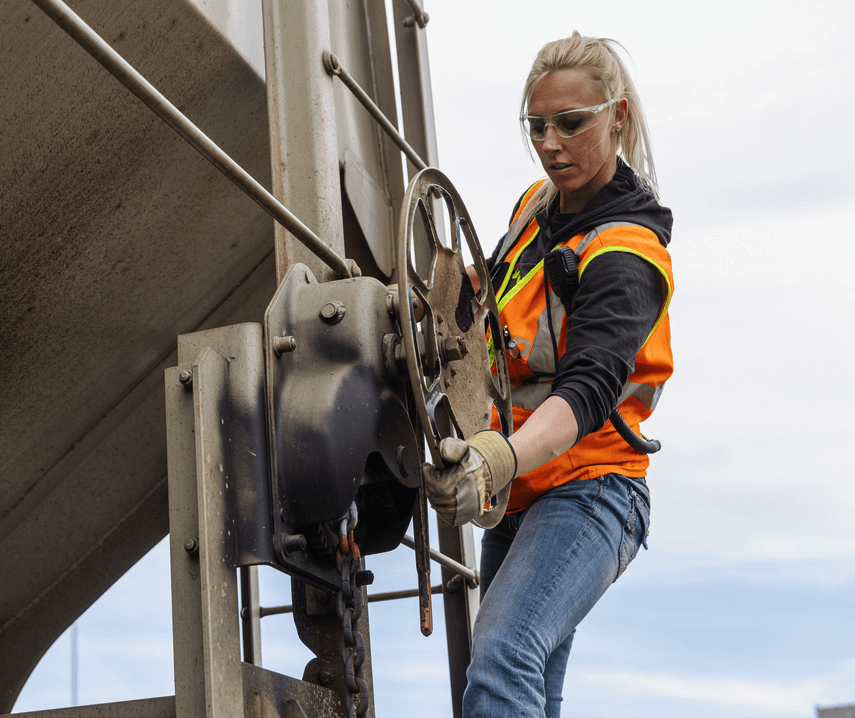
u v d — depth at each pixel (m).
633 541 1.78
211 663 1.31
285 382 1.53
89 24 1.87
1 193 2.00
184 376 1.42
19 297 2.23
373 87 2.78
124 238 2.31
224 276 2.70
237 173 1.43
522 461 1.41
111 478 2.80
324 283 1.62
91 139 2.04
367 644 1.76
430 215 1.67
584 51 1.80
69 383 2.53
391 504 1.74
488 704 1.50
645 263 1.70
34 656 2.94
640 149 1.89
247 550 1.41
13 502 2.73
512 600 1.59
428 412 1.39
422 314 1.60
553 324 1.77
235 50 2.18
